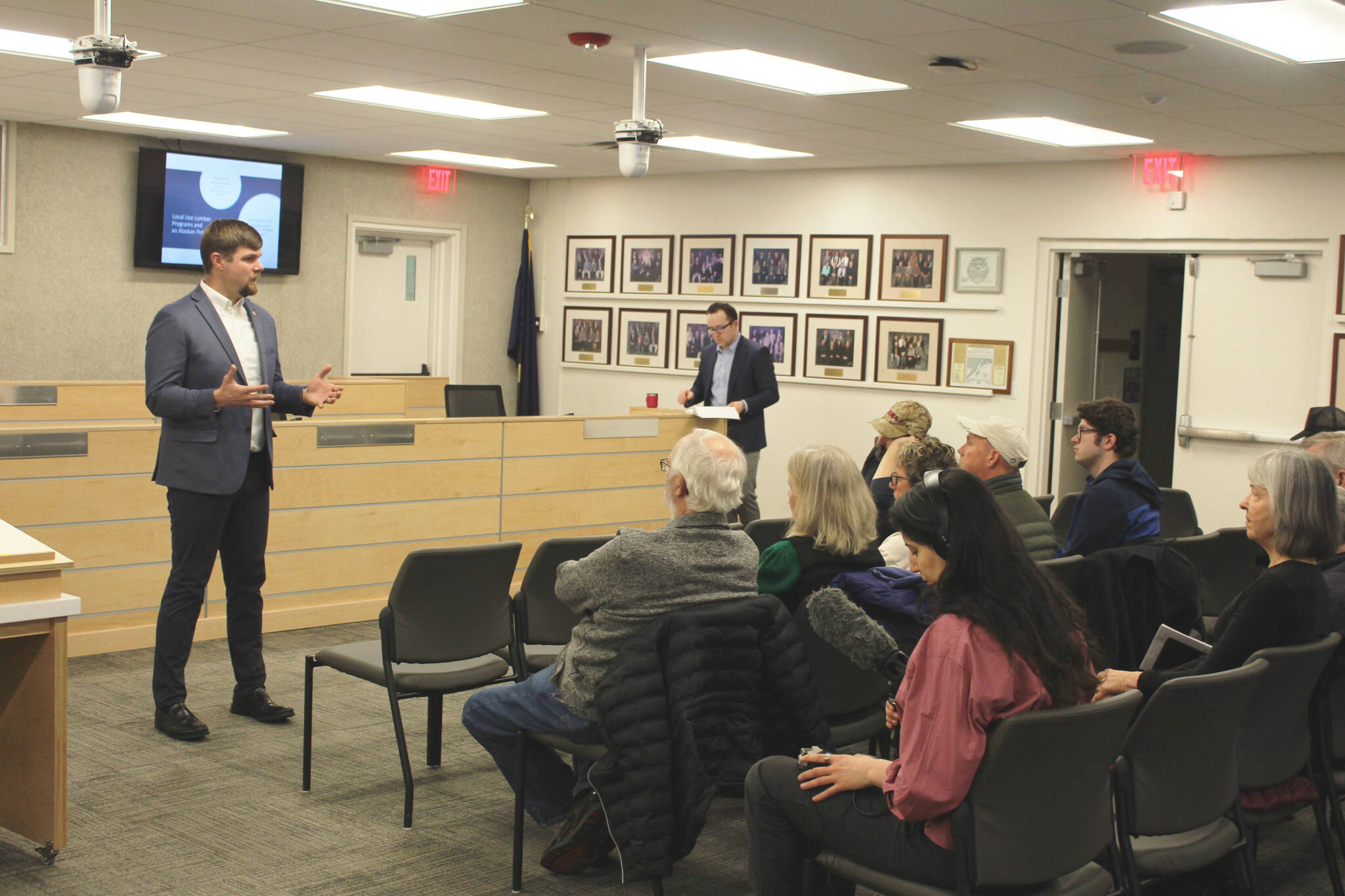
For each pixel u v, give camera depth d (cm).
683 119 727
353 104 727
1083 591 340
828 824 236
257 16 504
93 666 508
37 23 518
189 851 329
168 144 909
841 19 466
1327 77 517
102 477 524
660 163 949
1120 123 662
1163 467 966
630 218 1067
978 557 216
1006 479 377
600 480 696
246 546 436
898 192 901
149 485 537
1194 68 518
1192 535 568
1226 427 766
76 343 887
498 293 1129
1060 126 691
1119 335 904
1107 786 229
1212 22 446
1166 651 319
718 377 800
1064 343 839
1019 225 843
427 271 1103
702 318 1020
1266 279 746
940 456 362
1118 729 225
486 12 481
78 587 522
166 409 397
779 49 523
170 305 411
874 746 368
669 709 280
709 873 325
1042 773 215
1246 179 747
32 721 311
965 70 543
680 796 277
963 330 873
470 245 1104
